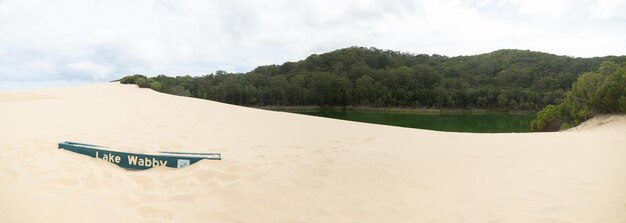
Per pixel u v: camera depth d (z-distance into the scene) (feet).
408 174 21.36
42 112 40.22
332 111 219.82
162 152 22.47
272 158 22.76
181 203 15.37
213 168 19.47
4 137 24.57
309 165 21.34
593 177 20.16
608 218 14.37
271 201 15.99
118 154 20.27
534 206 16.14
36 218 12.44
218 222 13.98
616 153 26.86
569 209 15.48
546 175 21.07
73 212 13.21
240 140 30.32
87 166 18.81
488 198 17.43
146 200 15.57
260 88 257.75
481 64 345.51
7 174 16.49
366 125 48.26
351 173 20.67
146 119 39.52
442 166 23.63
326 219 14.76
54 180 16.21
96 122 34.94
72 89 100.17
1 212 12.62
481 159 25.82
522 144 32.45
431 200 17.22
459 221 14.79
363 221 14.75
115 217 13.42
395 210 15.90
